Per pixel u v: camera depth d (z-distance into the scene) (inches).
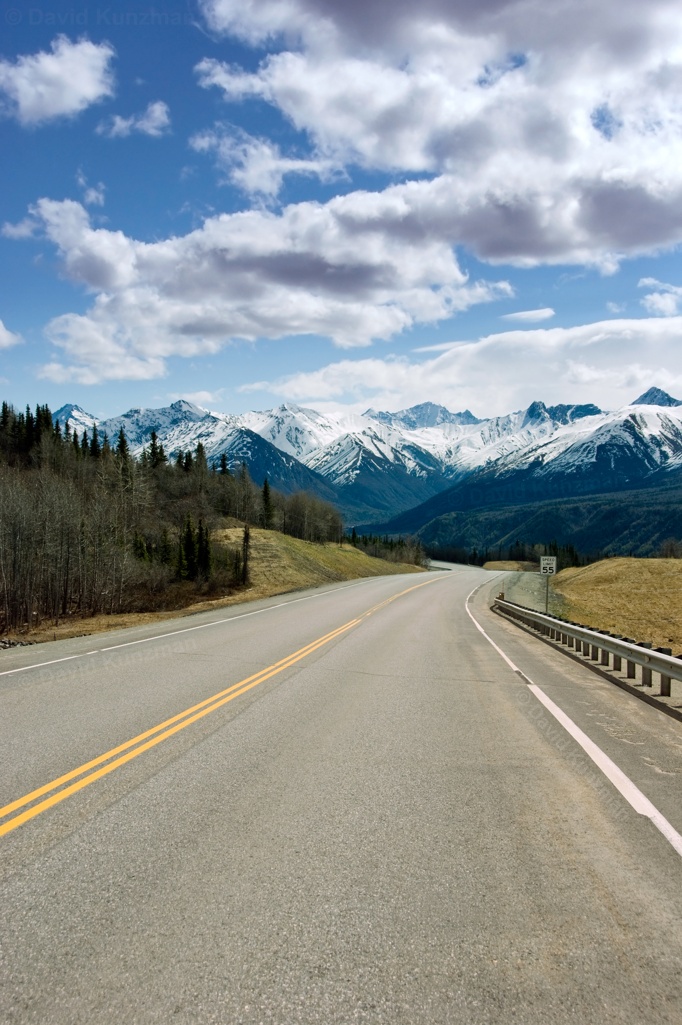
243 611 1056.2
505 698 374.9
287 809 192.1
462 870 154.4
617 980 114.5
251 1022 103.3
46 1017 103.9
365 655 547.8
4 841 166.9
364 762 241.1
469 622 941.2
